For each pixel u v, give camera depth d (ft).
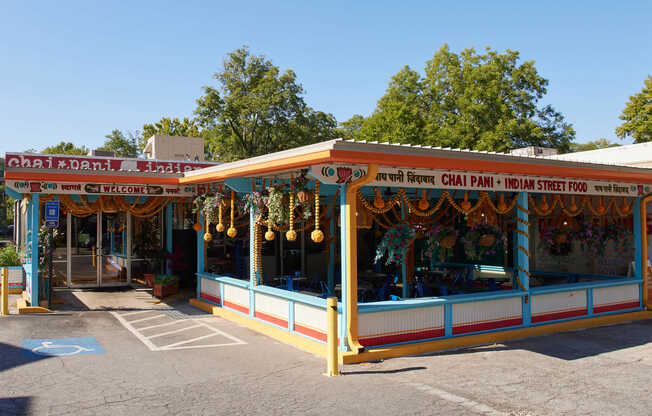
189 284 50.75
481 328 28.19
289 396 18.89
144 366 22.94
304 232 51.70
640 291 36.40
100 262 50.39
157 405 17.92
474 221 31.60
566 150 105.70
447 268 51.52
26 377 21.20
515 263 36.68
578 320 32.09
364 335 24.47
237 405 17.95
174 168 54.49
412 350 24.97
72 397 18.72
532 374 21.84
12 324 32.50
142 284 51.70
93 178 37.32
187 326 32.22
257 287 31.76
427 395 19.03
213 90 118.73
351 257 23.88
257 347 26.61
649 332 30.60
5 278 35.99
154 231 49.93
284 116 119.34
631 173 33.24
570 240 39.34
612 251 41.83
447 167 24.80
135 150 171.32
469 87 102.99
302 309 27.35
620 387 20.18
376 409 17.58
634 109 107.45
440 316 26.78
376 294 34.73
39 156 48.08
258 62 125.39
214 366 22.94
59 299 42.78
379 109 122.42
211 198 36.29
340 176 23.50
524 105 102.22
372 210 26.48
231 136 122.83
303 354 25.05
